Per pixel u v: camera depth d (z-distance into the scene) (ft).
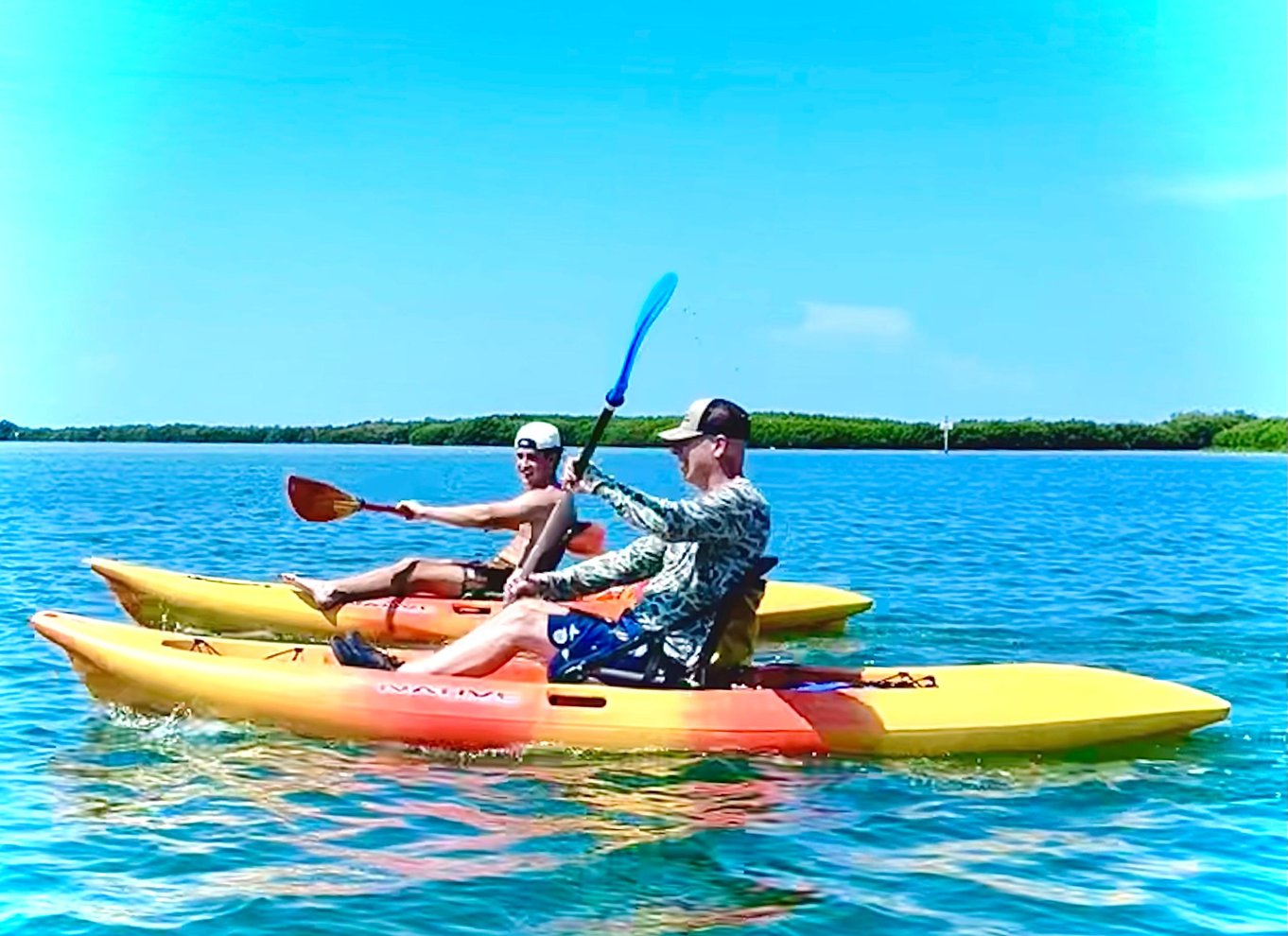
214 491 93.04
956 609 40.27
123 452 203.21
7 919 15.11
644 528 21.59
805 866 17.25
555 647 22.49
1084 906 16.10
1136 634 35.68
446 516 28.99
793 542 61.16
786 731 21.66
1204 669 30.86
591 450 25.09
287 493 28.71
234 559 51.29
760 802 19.66
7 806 18.79
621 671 22.36
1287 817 19.35
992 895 16.40
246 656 23.98
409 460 149.69
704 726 21.61
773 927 15.40
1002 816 19.27
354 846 17.53
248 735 22.25
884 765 21.54
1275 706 26.48
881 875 17.02
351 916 15.37
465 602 30.35
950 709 22.31
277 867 16.76
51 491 91.66
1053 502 91.56
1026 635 35.53
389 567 30.45
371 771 20.62
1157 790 20.56
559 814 18.92
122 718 23.25
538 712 21.66
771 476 130.62
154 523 66.39
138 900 15.70
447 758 21.31
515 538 30.55
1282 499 95.81
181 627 31.91
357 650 23.82
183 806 18.92
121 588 32.22
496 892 16.21
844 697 22.44
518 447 29.55
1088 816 19.33
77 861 16.83
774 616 35.06
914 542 61.41
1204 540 63.31
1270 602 41.86
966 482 118.42
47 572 44.34
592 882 16.57
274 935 14.82
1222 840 18.40
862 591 44.29
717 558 22.21
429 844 17.67
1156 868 17.35
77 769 20.51
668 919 15.60
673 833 18.31
